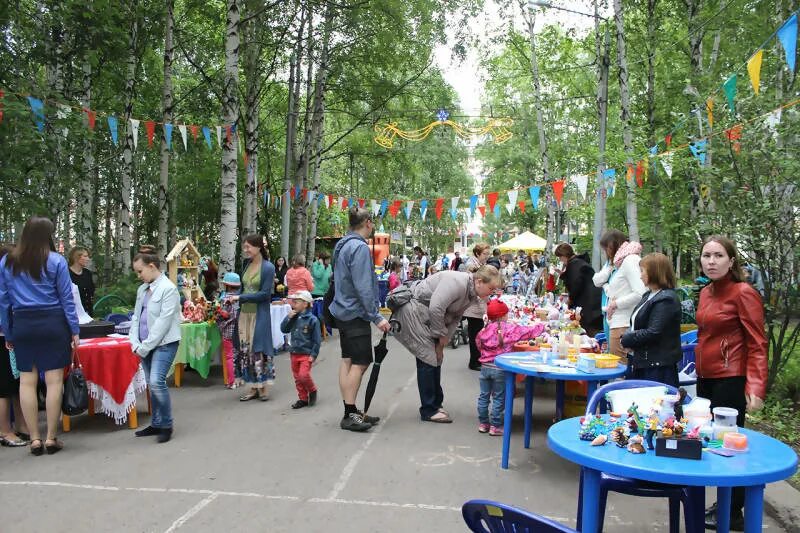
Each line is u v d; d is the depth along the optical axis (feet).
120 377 20.38
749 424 20.86
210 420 21.93
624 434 9.57
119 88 50.14
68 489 15.12
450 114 73.77
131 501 14.34
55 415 18.24
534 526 6.78
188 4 53.62
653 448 9.30
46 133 31.96
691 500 10.67
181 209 75.41
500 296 31.35
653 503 14.60
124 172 49.32
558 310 27.66
